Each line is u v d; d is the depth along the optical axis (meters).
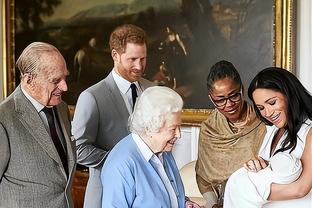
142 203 2.17
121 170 2.15
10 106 2.49
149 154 2.22
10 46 5.55
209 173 2.53
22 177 2.47
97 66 5.29
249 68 4.75
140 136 2.24
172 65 5.01
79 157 3.15
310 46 4.57
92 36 5.30
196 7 4.90
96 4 5.26
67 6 5.38
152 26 5.06
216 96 2.42
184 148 4.95
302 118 2.10
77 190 5.21
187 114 4.94
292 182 2.06
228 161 2.48
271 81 2.11
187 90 4.97
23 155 2.46
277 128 2.26
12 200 2.47
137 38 3.22
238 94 2.42
